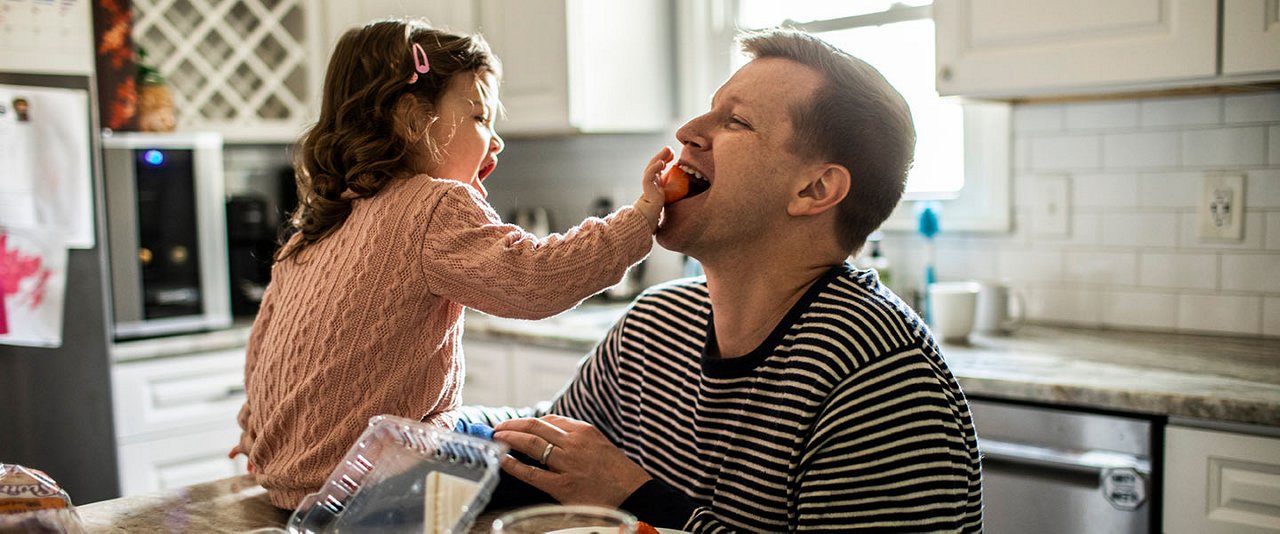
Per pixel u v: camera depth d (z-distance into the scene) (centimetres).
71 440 225
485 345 260
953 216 238
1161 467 156
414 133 126
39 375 220
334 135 124
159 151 255
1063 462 162
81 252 224
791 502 97
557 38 265
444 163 131
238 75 299
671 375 113
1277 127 193
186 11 290
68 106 220
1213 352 185
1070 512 164
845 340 95
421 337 113
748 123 101
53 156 219
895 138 102
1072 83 186
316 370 106
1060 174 221
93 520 92
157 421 253
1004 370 174
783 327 101
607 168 304
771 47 105
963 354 190
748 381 102
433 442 76
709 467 104
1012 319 218
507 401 254
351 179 119
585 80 265
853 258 111
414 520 74
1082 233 220
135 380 248
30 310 218
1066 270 223
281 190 328
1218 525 150
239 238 291
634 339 118
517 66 279
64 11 219
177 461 257
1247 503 148
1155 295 211
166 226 259
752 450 100
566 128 266
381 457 79
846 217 103
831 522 90
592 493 97
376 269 111
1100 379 164
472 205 117
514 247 112
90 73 224
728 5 279
